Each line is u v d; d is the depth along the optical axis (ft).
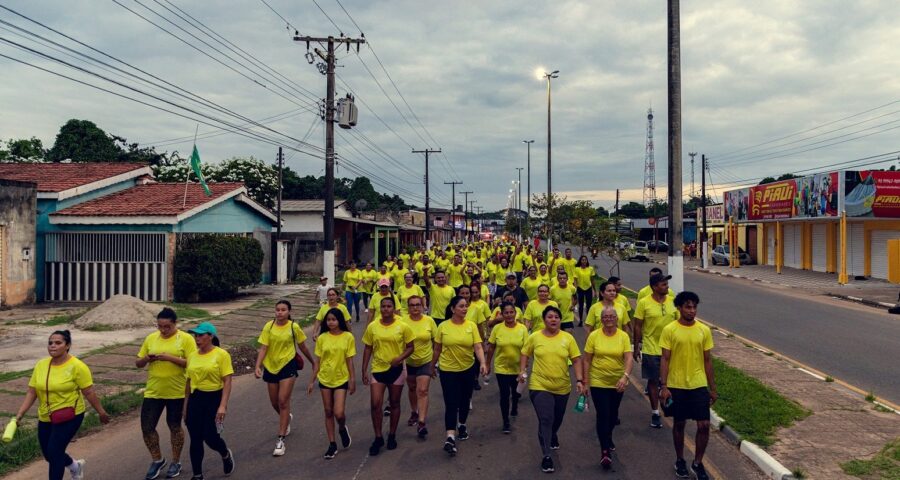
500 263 59.62
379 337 22.80
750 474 20.24
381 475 20.34
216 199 74.90
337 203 123.24
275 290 82.33
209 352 20.21
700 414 19.19
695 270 122.72
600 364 20.95
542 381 21.09
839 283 86.17
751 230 143.33
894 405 27.27
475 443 23.50
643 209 306.96
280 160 101.71
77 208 67.36
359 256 135.95
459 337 23.09
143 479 20.53
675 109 37.83
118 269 65.87
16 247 60.44
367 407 28.91
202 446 20.11
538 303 29.66
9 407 27.89
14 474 21.11
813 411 25.89
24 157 142.92
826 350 40.22
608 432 20.89
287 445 23.56
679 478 19.88
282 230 118.01
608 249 99.86
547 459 20.39
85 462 22.15
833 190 87.97
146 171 82.02
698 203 224.12
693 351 19.48
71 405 18.62
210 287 66.03
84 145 152.25
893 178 85.92
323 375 22.35
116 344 42.24
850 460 20.33
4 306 58.70
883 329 49.01
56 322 50.11
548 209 109.29
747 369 33.73
